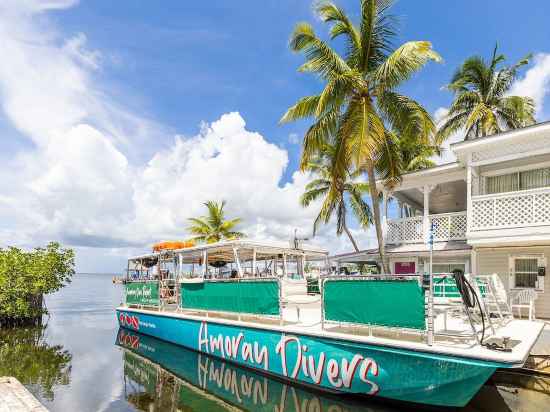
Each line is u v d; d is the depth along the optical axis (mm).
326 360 8008
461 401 6520
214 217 38750
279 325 9305
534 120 23609
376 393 7312
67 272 22078
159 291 14828
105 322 22219
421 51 12898
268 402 8273
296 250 14195
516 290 13852
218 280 11062
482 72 23531
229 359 10508
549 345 9250
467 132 23953
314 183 27234
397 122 15086
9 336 17328
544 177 13984
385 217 18203
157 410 8109
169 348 13500
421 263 17172
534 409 7660
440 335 7230
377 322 7258
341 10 15133
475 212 13727
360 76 14117
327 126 14883
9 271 19219
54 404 8453
